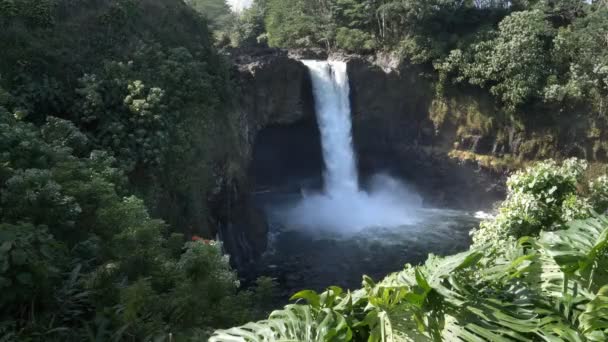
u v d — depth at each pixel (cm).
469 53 3259
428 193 3469
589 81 2962
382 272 2273
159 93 1881
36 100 1714
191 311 630
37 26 1909
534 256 295
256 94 2950
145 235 821
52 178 955
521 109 3158
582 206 952
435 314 265
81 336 591
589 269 271
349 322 272
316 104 3216
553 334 248
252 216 2488
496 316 254
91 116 1752
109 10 2161
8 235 591
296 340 247
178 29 2462
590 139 3022
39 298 604
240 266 2253
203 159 2070
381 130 3472
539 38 3198
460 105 3338
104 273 654
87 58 1986
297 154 3366
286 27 4478
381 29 3888
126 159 1689
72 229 861
